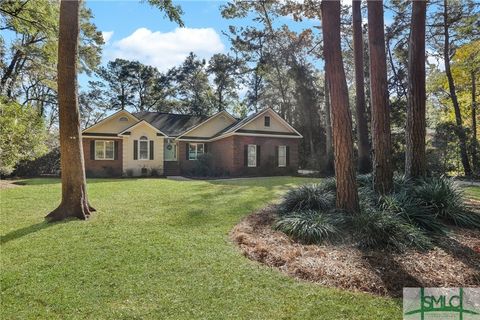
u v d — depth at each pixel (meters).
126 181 14.95
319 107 24.45
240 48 26.80
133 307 2.94
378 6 6.98
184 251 4.44
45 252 4.46
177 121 23.30
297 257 4.16
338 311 2.88
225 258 4.18
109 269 3.82
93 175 19.84
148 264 3.96
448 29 17.80
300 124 25.14
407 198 6.03
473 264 4.01
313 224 5.08
